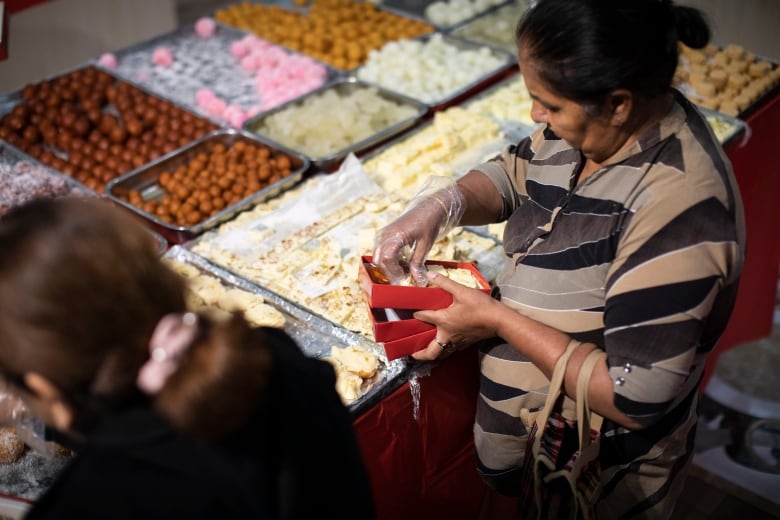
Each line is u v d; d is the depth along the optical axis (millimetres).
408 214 1869
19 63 4047
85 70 3408
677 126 1472
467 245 2301
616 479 1743
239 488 954
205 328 944
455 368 1971
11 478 1664
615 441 1685
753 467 2957
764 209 3258
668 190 1427
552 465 1702
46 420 1028
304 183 2676
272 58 3531
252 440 981
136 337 922
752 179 3123
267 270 2189
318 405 1103
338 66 3521
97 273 886
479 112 3047
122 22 4387
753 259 3312
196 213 2529
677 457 1748
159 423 941
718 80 3178
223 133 2887
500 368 1808
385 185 2592
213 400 895
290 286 2123
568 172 1670
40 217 907
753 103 3088
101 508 933
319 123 2979
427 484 2074
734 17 4000
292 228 2375
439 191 1907
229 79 3479
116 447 941
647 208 1442
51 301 867
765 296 3430
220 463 951
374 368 1842
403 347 1774
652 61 1354
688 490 2875
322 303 2074
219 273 2197
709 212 1397
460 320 1689
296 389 1074
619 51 1328
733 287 1488
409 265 1840
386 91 3172
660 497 1775
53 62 4195
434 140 2775
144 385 906
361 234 2189
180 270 2182
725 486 2885
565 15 1344
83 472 961
